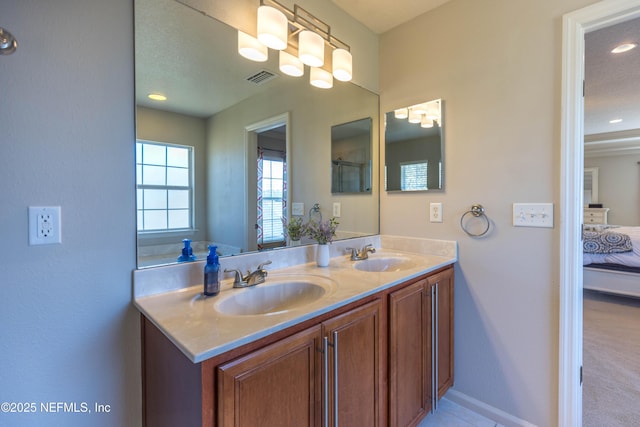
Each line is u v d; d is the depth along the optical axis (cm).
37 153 89
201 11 125
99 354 101
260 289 125
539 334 146
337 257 185
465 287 171
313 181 176
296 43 159
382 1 174
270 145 157
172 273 116
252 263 144
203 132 130
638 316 289
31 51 88
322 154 181
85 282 98
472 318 169
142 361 108
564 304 138
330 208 185
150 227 113
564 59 135
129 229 107
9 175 85
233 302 113
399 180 200
